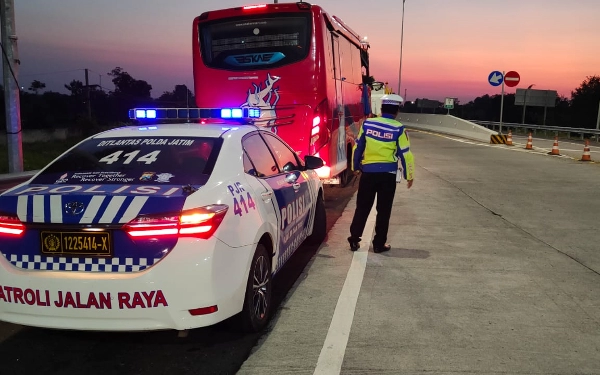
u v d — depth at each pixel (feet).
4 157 61.00
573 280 16.74
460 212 27.55
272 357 11.50
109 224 10.03
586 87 157.79
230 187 11.92
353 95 37.04
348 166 36.06
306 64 26.55
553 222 25.23
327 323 13.32
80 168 12.64
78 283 10.01
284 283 16.65
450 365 11.08
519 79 78.07
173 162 12.57
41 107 151.23
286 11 26.53
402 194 33.09
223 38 27.66
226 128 14.82
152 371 11.03
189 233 10.19
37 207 10.43
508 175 41.98
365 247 20.71
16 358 11.64
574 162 51.93
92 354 11.85
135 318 10.17
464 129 92.89
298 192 17.04
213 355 11.71
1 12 42.98
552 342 12.23
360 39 41.29
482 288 15.96
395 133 18.88
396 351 11.74
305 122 26.91
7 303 10.48
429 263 18.53
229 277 10.82
